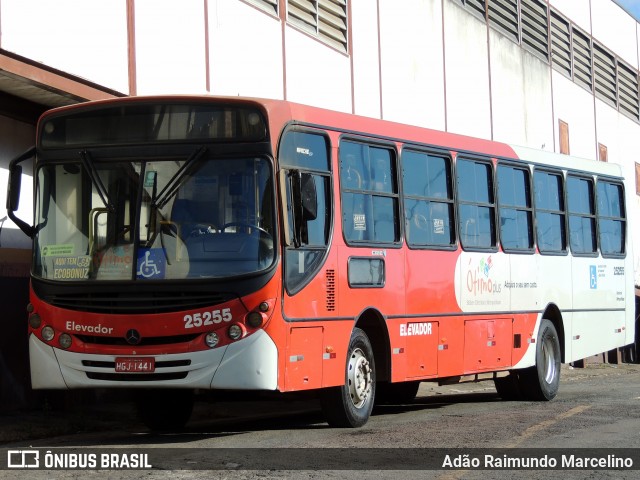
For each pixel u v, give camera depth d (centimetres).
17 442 1116
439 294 1362
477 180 1490
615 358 2947
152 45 1466
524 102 2873
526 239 1602
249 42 1711
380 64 2183
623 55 3669
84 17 1332
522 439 1084
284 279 1052
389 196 1277
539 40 3005
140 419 1218
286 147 1086
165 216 1049
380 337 1253
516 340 1548
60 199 1089
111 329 1036
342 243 1169
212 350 1020
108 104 1084
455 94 2506
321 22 1977
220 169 1055
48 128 1106
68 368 1056
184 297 1027
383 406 1577
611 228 1878
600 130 3403
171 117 1069
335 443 1045
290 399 1156
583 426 1206
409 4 2314
